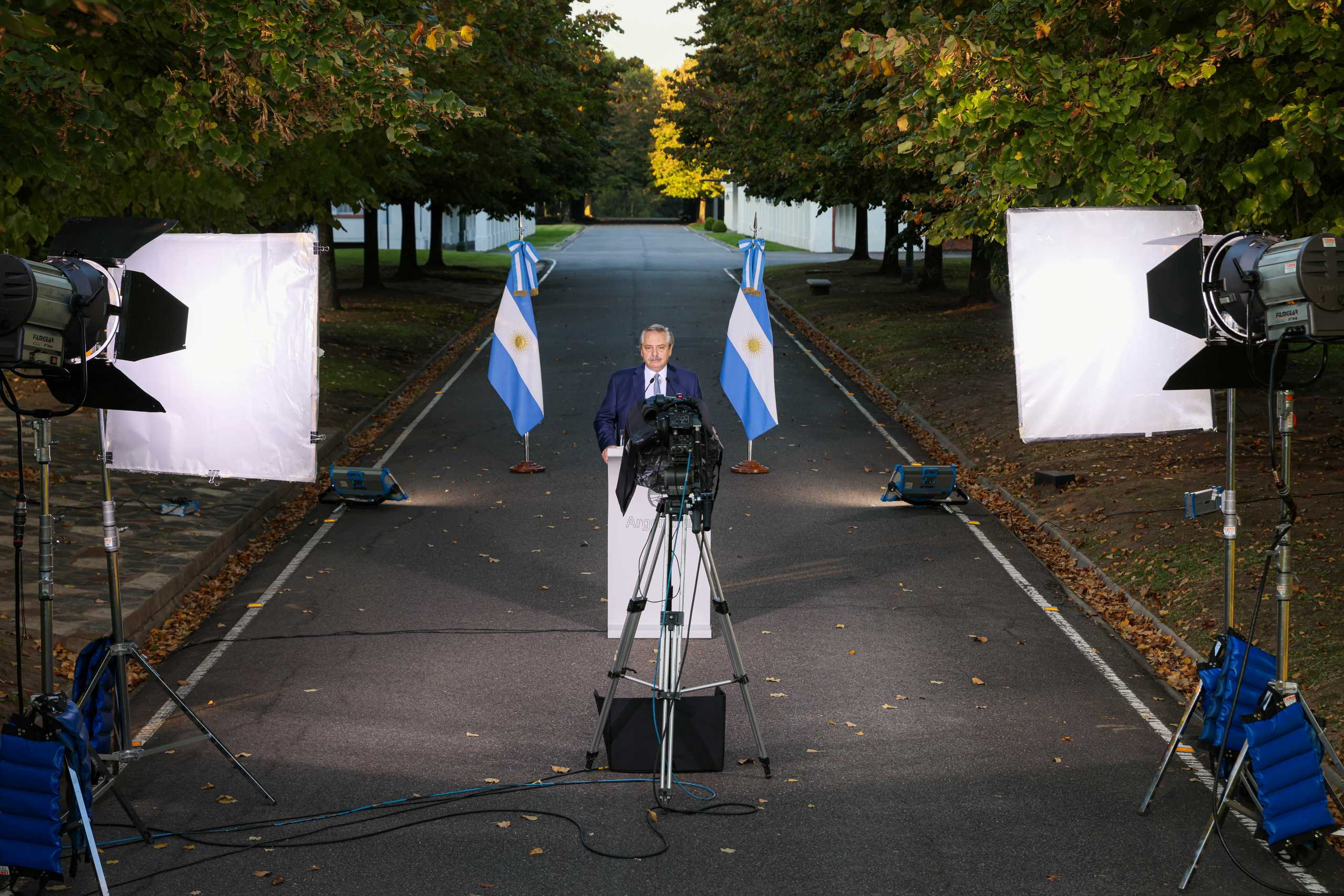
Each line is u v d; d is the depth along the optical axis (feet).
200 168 42.29
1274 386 20.17
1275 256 19.66
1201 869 19.57
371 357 83.46
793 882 19.03
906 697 27.50
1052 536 42.57
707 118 132.77
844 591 35.96
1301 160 32.55
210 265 24.62
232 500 44.98
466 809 21.59
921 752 24.38
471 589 36.11
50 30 13.65
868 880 19.10
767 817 21.34
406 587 36.35
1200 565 35.35
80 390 19.58
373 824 21.03
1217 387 21.90
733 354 52.90
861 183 91.40
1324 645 28.40
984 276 107.45
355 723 25.84
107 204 43.16
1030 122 32.53
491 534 42.55
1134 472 48.24
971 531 43.19
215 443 25.12
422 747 24.50
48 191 37.45
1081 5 34.78
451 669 29.19
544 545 41.09
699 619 30.86
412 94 36.81
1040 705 27.09
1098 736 25.30
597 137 150.10
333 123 38.01
